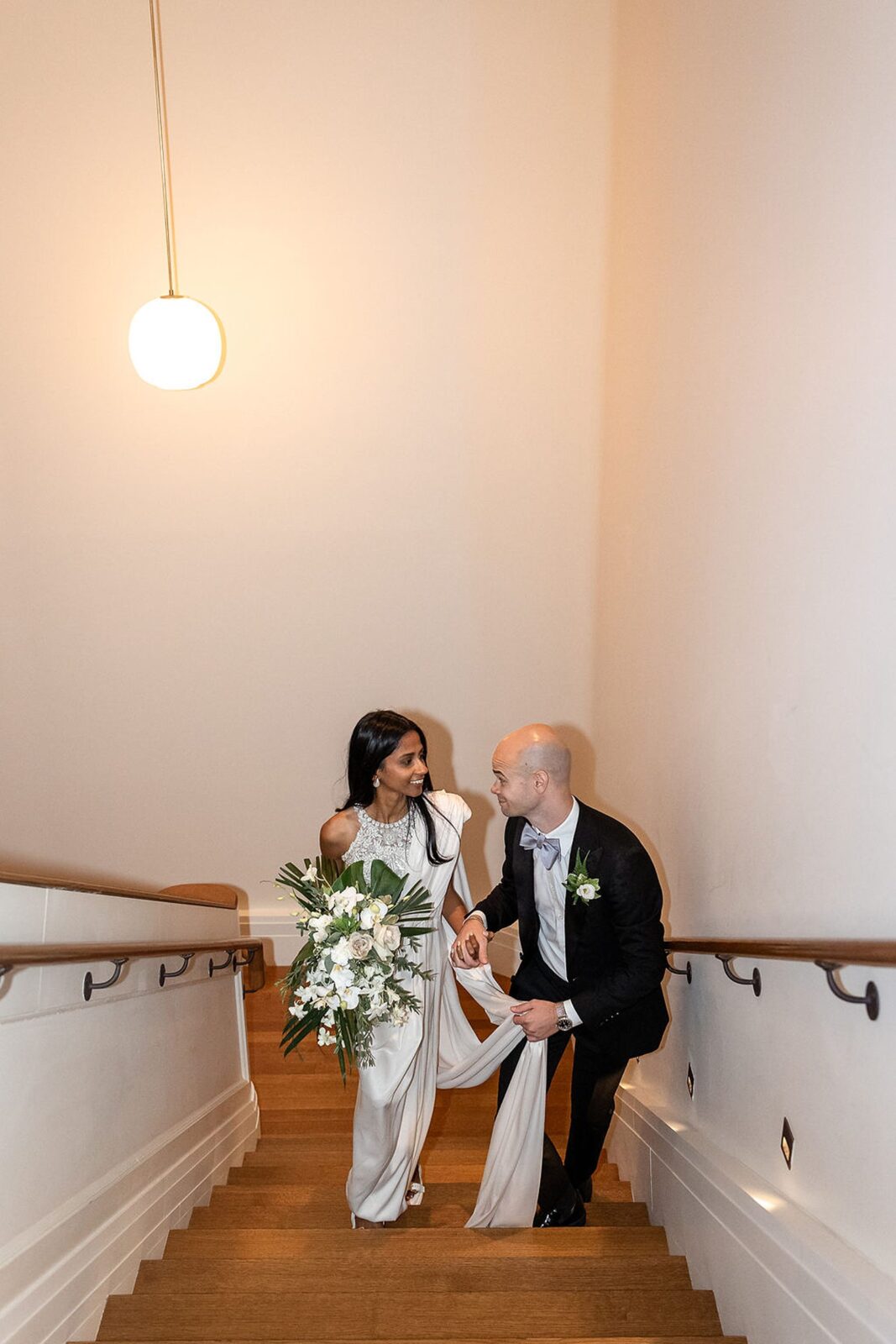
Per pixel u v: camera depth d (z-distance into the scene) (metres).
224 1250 3.27
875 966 1.79
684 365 3.99
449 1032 3.71
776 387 2.81
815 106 2.54
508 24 6.12
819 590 2.44
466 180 6.24
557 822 3.35
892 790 2.00
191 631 6.69
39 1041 2.55
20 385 6.47
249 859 6.84
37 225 6.34
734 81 3.34
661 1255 3.13
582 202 6.20
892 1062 1.95
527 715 6.54
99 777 6.78
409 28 6.17
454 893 3.70
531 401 6.36
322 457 6.53
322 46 6.21
